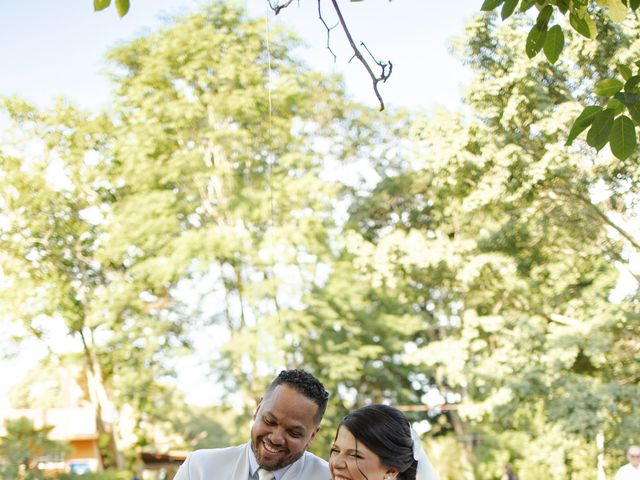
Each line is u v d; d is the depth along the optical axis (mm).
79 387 28781
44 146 24188
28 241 24234
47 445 17719
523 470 18688
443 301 22344
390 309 23422
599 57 16000
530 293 19781
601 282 18578
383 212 23406
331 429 21984
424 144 18172
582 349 18438
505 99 17562
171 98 22625
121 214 21891
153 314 23328
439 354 19281
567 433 17188
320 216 21688
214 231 20906
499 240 18875
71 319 24109
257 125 21844
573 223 18125
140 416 25891
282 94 21516
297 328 20562
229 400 20828
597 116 2324
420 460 2396
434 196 20984
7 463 17031
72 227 24609
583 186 16984
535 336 18188
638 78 2355
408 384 25594
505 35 17188
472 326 19391
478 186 18000
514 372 18328
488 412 18344
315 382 2543
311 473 2697
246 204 21234
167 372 22984
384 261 18859
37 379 28859
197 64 21359
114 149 23547
